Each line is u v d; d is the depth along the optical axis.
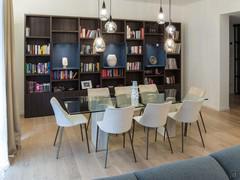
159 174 1.50
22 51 5.95
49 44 5.93
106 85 6.72
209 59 6.73
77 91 6.20
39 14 5.87
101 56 6.42
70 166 3.30
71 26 6.21
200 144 4.09
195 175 1.55
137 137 4.48
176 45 7.18
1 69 3.24
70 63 6.41
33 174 3.07
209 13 6.61
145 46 6.96
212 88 6.70
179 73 7.30
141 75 7.00
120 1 6.74
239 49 9.13
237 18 7.51
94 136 4.00
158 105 3.51
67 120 3.60
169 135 4.42
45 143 4.15
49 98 5.97
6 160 3.24
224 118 5.72
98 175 3.06
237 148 1.86
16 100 3.89
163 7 7.26
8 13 3.59
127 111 3.31
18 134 3.92
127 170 3.20
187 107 3.75
